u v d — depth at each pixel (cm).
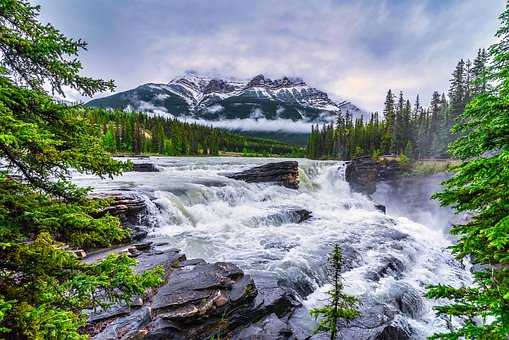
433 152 7075
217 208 2911
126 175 4612
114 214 2034
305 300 1475
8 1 460
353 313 932
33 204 518
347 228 2678
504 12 662
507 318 427
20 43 479
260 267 1691
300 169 5622
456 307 519
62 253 515
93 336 888
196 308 1051
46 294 460
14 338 427
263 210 2947
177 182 3716
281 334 1084
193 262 1470
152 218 2330
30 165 520
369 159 6241
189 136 12162
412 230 3034
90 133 589
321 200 3997
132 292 535
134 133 9906
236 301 1149
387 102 8519
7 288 479
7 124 411
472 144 625
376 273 1769
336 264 970
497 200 551
